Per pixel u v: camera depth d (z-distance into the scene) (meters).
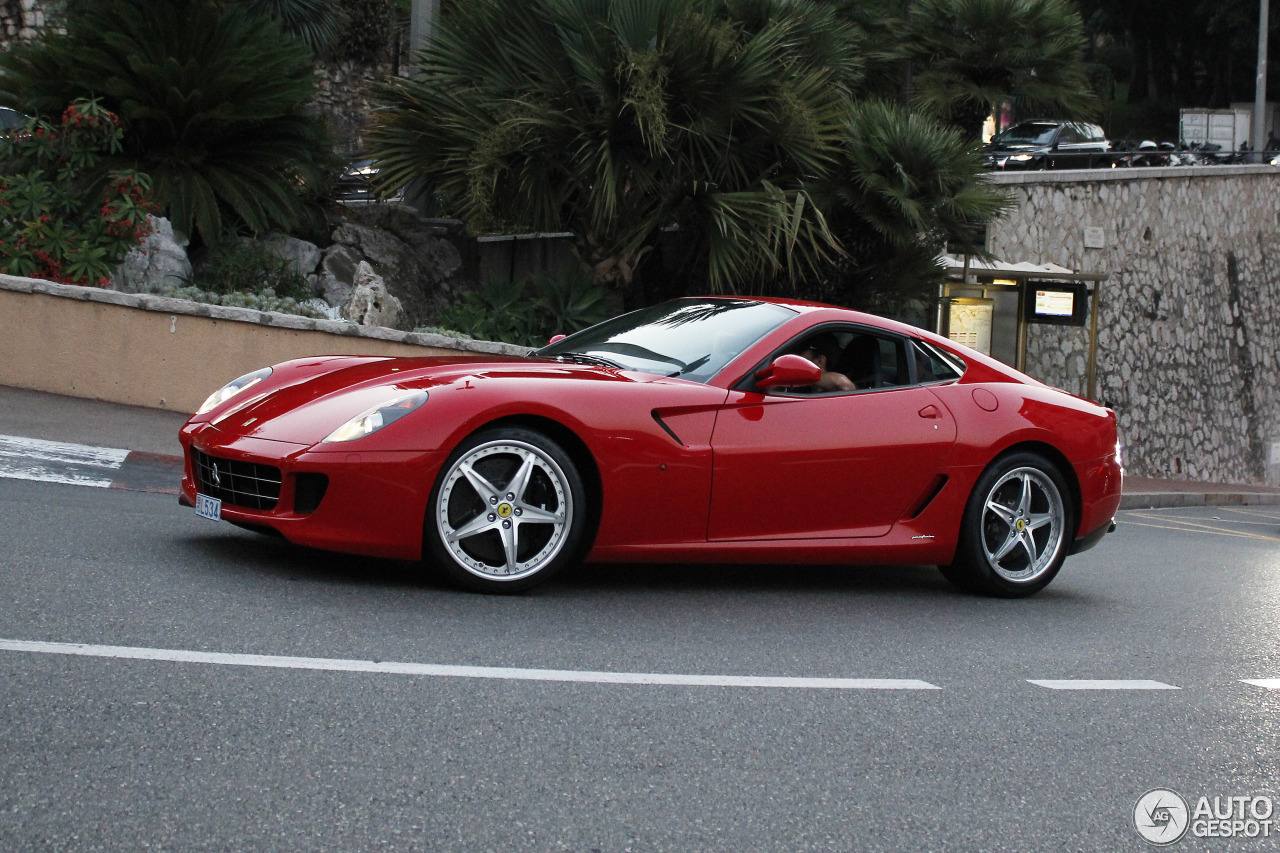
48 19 13.21
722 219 12.08
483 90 12.43
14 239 10.70
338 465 4.37
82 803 2.46
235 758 2.77
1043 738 3.55
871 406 5.50
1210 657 4.90
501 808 2.64
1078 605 6.00
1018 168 26.75
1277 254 25.75
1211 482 23.98
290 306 11.44
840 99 13.95
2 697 3.01
